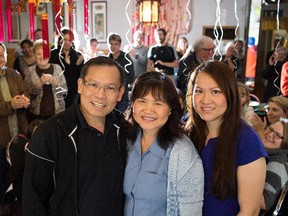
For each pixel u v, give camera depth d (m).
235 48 3.85
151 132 1.15
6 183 1.77
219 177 1.08
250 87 4.09
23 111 2.35
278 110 1.93
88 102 1.08
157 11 4.02
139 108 1.12
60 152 1.06
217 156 1.09
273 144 1.45
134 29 5.56
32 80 2.63
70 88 3.06
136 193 1.12
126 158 1.17
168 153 1.11
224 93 1.07
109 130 1.15
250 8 4.09
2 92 2.23
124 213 1.17
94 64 1.08
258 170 1.05
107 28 6.12
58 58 2.99
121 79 1.12
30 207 1.07
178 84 3.46
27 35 4.94
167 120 1.14
